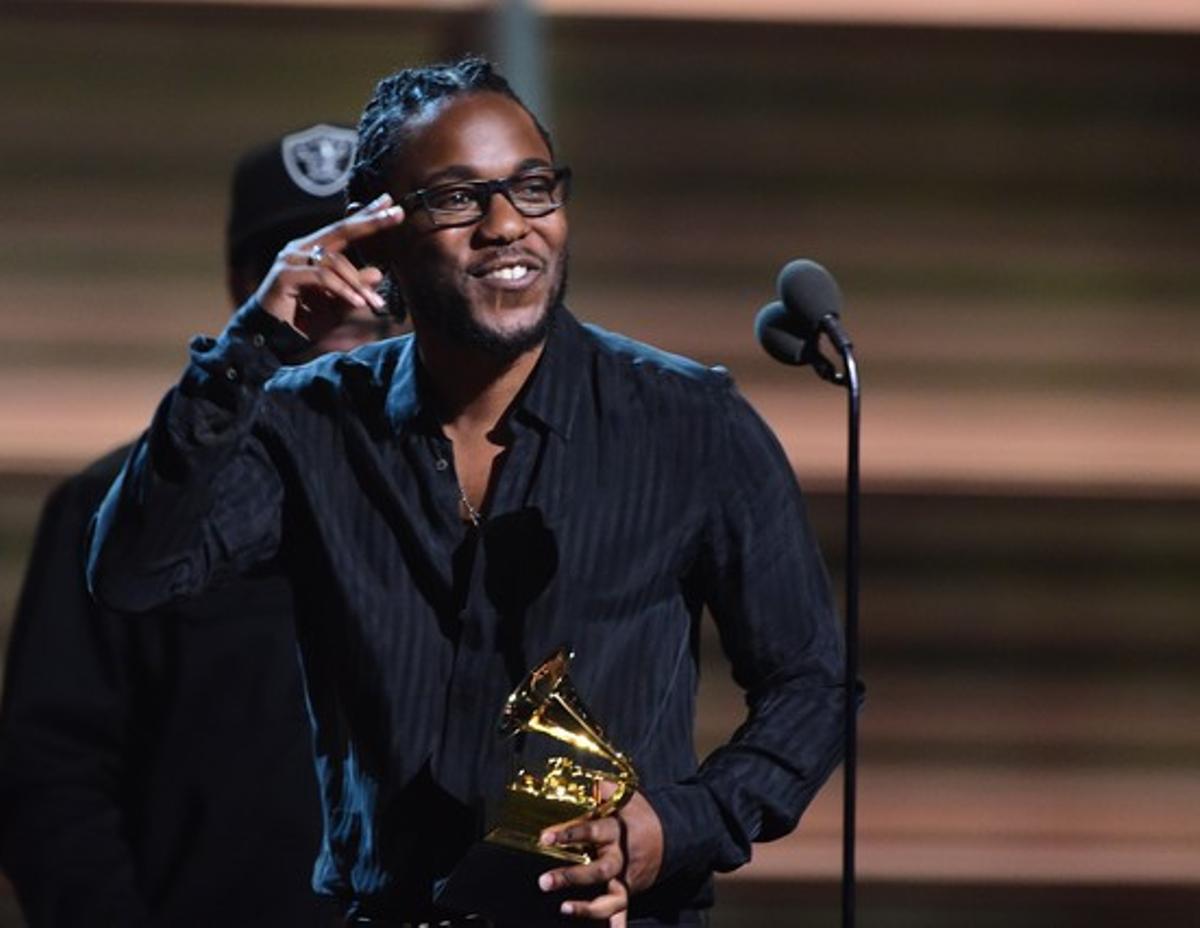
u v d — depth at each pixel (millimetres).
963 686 20547
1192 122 20000
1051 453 20188
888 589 20406
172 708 12352
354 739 9977
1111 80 19875
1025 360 20141
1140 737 20688
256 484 10070
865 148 19922
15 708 12523
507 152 9766
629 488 9953
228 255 13430
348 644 9938
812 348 10797
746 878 20188
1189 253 20125
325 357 10359
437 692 9875
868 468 20062
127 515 9781
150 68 19422
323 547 10008
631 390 10070
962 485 20125
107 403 19719
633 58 19594
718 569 10133
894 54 19719
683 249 19953
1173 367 20234
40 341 19641
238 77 19484
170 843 12352
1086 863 20406
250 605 12398
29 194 19500
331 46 19453
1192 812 20641
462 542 9922
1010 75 19844
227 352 9562
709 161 19875
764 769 9867
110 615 12484
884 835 20500
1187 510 20422
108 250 19641
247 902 12289
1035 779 20656
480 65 10078
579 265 19891
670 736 9969
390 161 9883
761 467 10109
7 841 12500
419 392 10008
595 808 9430
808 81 19812
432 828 9812
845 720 10125
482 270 9711
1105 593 20547
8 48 19281
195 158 19594
